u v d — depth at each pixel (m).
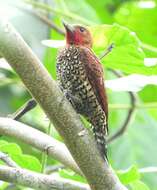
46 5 16.45
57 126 9.89
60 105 9.75
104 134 12.06
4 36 9.22
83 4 18.70
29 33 16.14
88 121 12.16
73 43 12.55
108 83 12.03
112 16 20.66
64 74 12.50
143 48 14.98
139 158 17.58
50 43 11.89
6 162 11.25
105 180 10.06
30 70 9.49
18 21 15.63
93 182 10.09
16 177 10.34
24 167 11.89
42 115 17.45
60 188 10.33
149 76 11.92
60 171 11.50
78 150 9.96
